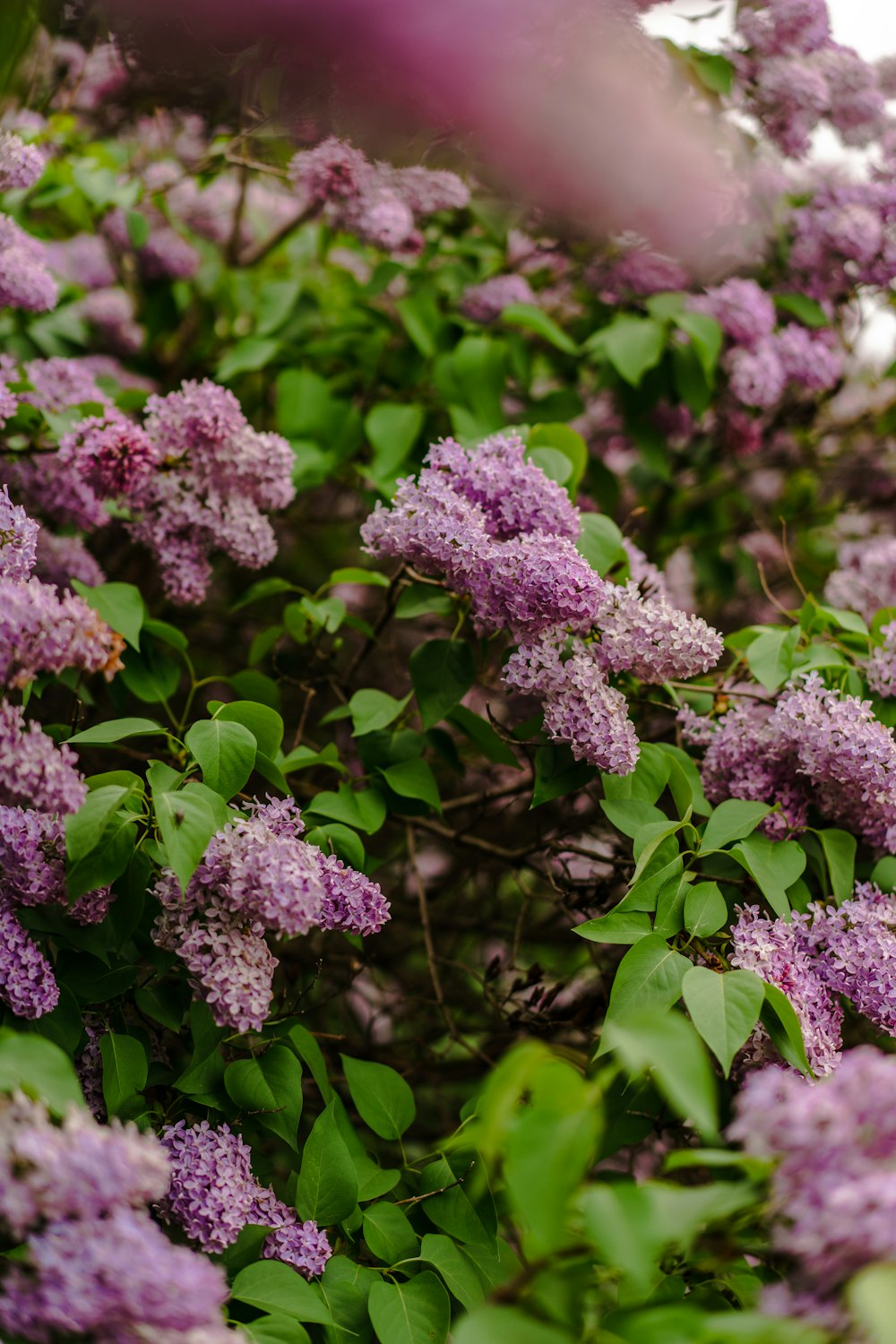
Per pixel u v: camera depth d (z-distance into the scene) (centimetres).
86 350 230
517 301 221
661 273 218
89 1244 141
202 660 231
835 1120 138
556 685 173
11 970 161
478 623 180
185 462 190
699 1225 144
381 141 187
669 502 239
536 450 189
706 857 179
